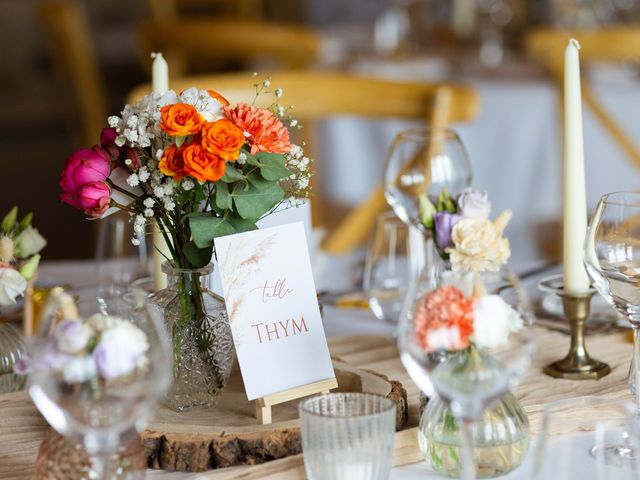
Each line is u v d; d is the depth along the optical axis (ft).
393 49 12.21
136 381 2.59
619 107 9.59
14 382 3.98
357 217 7.63
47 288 4.57
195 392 3.49
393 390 3.50
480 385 2.64
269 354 3.38
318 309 3.51
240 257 3.38
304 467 3.01
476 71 10.54
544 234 8.82
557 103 9.39
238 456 3.14
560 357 4.13
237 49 11.94
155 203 3.37
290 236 3.49
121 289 3.81
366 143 9.52
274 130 3.28
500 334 2.65
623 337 4.39
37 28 21.30
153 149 3.30
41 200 18.43
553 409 3.08
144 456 2.86
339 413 2.95
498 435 2.96
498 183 9.61
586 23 12.43
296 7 18.25
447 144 4.93
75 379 2.56
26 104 21.43
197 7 17.69
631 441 2.98
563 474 2.81
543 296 5.01
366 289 5.16
